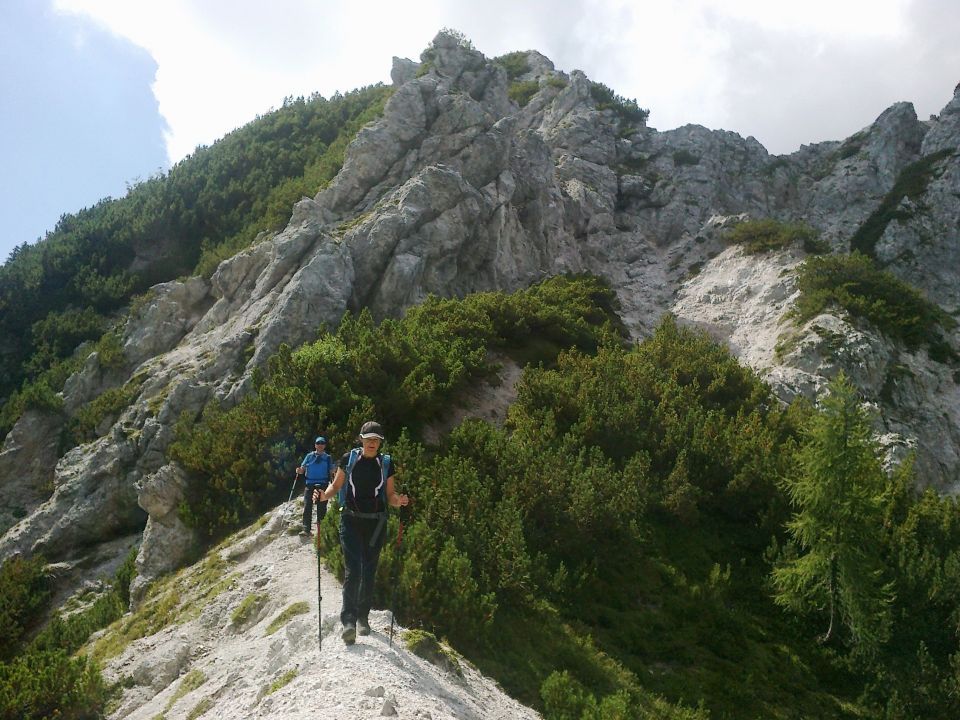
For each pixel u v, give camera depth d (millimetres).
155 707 10414
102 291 44156
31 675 10750
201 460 17984
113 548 25031
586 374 26016
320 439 14734
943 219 51156
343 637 7988
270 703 7281
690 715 11641
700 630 14711
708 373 27453
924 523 19312
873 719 13195
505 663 11211
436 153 40938
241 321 31688
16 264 48094
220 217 47781
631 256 49312
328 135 53469
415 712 6598
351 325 26016
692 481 19672
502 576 12977
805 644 15094
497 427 23047
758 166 59219
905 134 59344
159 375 29531
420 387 21547
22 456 32188
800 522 15914
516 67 72750
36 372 40188
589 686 11703
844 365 33188
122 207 51812
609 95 67188
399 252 33969
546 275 42312
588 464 19453
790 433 23906
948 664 14539
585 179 53688
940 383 34938
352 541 8000
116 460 26312
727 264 45250
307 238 33969
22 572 23281
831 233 53000
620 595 15164
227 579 13930
